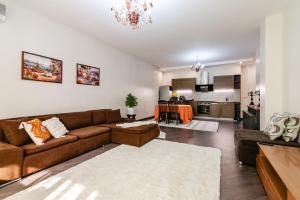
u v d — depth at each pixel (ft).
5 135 7.39
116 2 8.80
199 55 19.92
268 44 10.43
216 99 26.02
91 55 14.08
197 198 5.47
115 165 7.98
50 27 10.72
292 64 8.78
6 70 8.56
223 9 9.55
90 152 9.87
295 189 3.73
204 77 26.37
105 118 13.76
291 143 7.34
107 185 6.23
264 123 10.72
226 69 24.98
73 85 12.46
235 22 11.23
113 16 10.46
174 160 8.65
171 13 10.00
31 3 9.00
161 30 12.61
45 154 7.45
